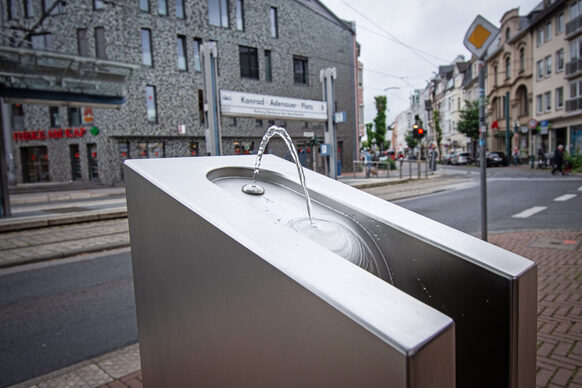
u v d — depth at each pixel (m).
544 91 36.66
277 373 0.90
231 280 1.00
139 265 1.39
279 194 1.65
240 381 1.01
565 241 6.08
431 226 1.37
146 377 1.46
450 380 0.75
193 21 24.08
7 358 3.10
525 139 41.59
